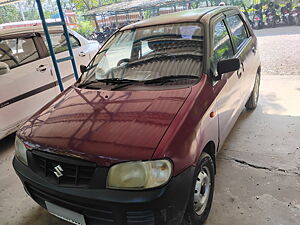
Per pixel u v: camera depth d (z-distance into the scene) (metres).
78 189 1.50
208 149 2.04
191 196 1.64
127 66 2.38
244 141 2.97
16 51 3.67
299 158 2.56
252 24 11.56
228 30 2.71
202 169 1.83
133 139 1.52
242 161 2.62
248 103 3.59
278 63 5.88
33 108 3.76
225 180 2.38
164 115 1.67
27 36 3.85
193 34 2.29
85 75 2.55
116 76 2.32
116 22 13.53
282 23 11.27
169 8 12.41
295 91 4.19
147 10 12.71
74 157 1.54
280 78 4.89
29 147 1.74
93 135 1.61
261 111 3.64
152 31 2.49
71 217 1.66
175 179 1.48
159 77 2.11
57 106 2.09
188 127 1.62
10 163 3.16
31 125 1.94
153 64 2.26
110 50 2.64
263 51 7.18
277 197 2.11
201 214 1.86
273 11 11.21
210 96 1.94
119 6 12.94
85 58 4.74
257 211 2.00
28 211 2.31
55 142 1.64
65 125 1.78
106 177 1.45
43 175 1.67
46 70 3.94
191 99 1.79
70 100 2.12
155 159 1.42
